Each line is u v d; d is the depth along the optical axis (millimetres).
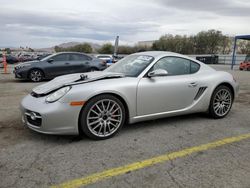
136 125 4168
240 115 4910
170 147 3287
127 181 2465
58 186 2371
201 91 4352
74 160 2895
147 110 3820
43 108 3252
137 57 4371
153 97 3822
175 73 4195
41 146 3281
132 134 3750
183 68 4312
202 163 2846
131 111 3686
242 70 22906
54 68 10523
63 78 4008
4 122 4285
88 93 3324
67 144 3352
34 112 3305
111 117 3562
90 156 3002
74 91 3279
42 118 3219
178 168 2729
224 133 3844
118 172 2635
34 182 2432
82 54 11172
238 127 4141
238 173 2623
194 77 4297
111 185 2396
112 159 2928
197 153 3113
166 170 2684
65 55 10781
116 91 3500
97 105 3428
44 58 10734
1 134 3709
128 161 2883
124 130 3922
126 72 4020
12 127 4023
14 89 8141
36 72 10297
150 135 3719
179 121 4426
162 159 2939
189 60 4430
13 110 5141
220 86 4578
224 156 3031
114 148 3236
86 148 3227
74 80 3629
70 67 10742
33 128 3416
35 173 2600
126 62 4398
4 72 16031
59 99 3260
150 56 4188
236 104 5965
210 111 4531
